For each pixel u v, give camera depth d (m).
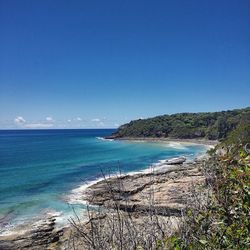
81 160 60.84
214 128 131.00
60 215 23.81
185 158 62.81
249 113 128.25
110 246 3.50
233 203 3.97
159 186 24.50
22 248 17.95
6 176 43.22
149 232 3.82
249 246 3.78
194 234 3.88
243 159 4.06
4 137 184.88
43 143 119.81
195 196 4.38
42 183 37.38
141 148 93.81
